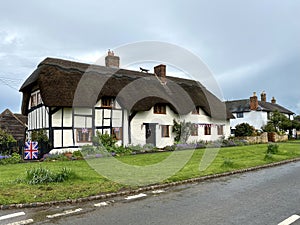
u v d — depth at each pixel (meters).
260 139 27.91
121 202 5.93
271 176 9.10
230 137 26.20
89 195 6.22
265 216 4.94
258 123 38.84
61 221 4.74
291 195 6.47
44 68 16.78
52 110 16.00
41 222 4.70
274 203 5.79
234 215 5.01
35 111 18.39
